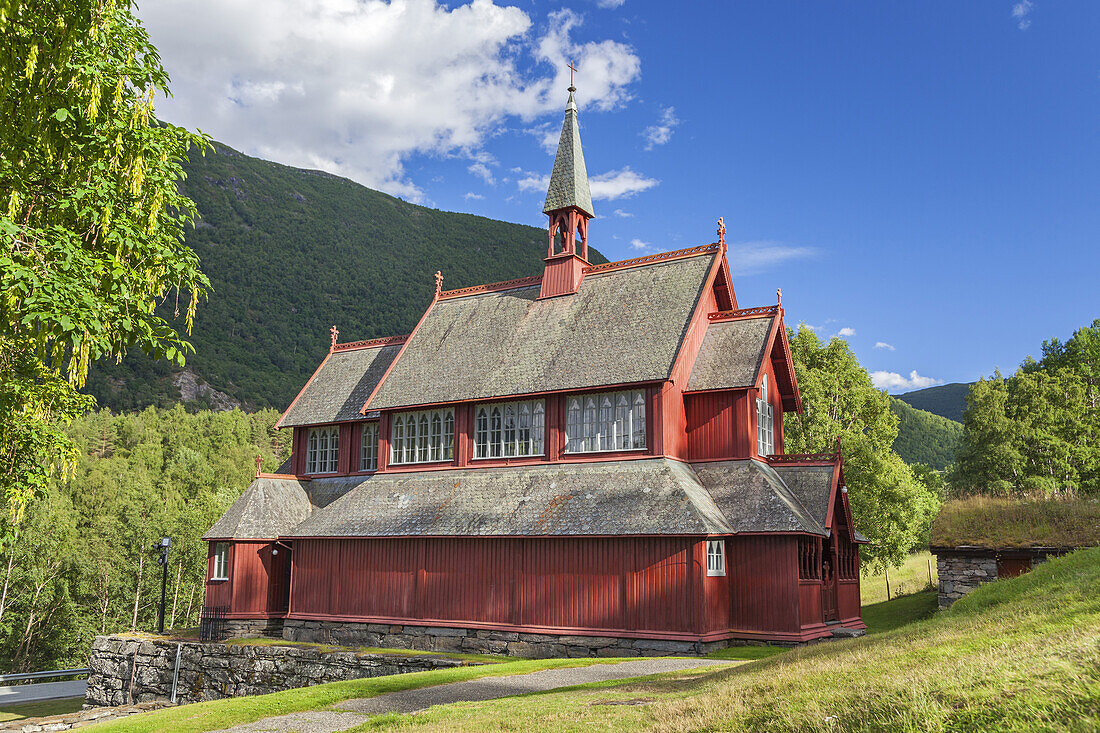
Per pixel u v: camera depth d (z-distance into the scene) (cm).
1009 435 7681
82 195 1675
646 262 4131
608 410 3619
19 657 7588
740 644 3189
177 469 13812
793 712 1130
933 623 1895
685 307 3759
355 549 3956
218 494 10631
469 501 3741
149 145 1750
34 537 7506
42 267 1541
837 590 3556
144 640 3938
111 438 16275
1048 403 7875
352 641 3859
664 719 1327
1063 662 1007
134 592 8238
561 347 3916
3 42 1645
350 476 4675
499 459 3878
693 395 3647
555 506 3450
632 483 3384
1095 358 8631
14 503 1877
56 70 1712
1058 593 1644
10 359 1805
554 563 3347
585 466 3597
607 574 3216
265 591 4272
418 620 3659
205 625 4091
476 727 1517
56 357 1767
